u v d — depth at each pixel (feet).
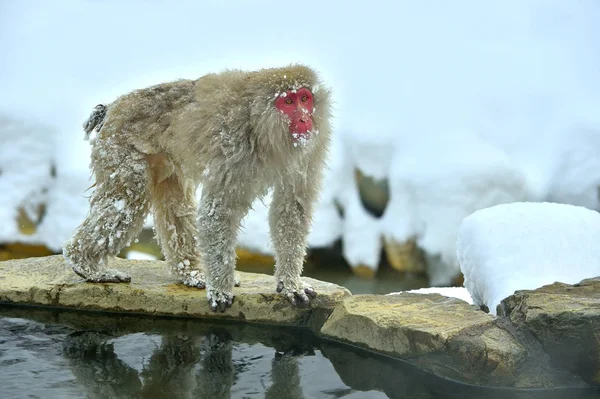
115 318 9.23
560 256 8.88
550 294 8.30
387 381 8.02
